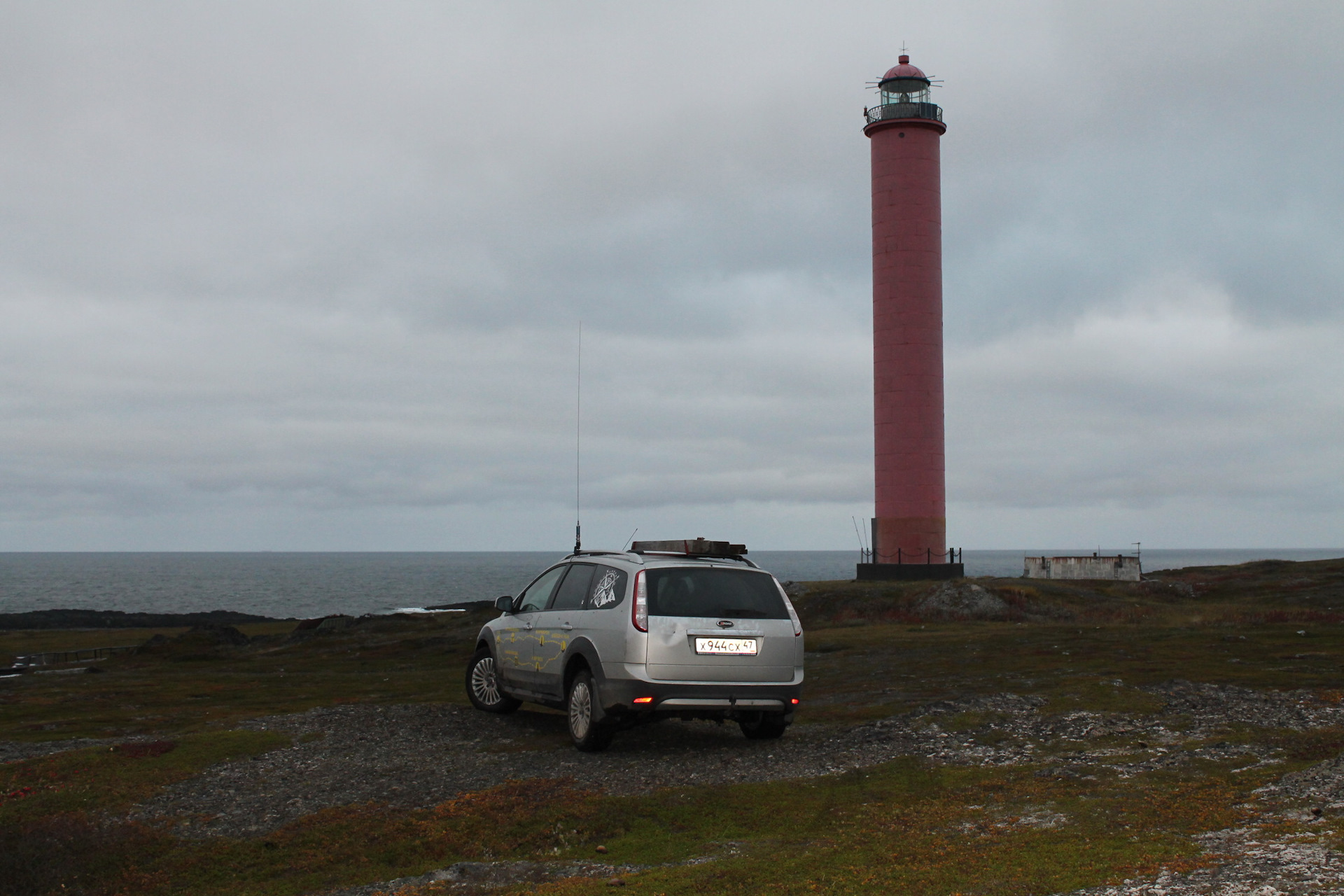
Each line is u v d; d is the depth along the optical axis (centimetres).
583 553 1216
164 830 806
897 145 4531
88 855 752
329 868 712
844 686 1580
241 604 10725
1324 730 955
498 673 1267
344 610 9838
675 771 930
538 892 605
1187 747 916
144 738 1208
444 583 15688
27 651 4406
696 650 1004
